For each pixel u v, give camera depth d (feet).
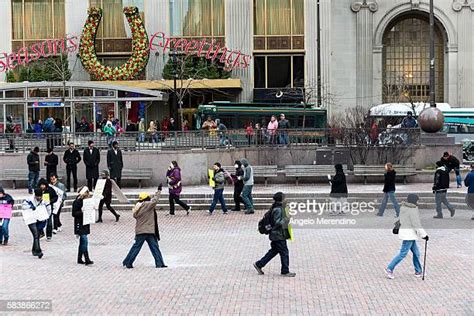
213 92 171.73
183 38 172.86
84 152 97.81
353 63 196.03
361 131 113.39
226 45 173.58
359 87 195.93
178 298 48.60
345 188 87.25
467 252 64.39
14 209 90.68
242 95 172.96
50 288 51.96
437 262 60.18
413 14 198.90
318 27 165.07
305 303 47.26
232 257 63.57
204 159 107.96
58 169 107.04
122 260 62.80
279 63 174.19
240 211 91.71
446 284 52.60
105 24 173.99
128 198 95.30
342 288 51.37
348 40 196.13
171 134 108.17
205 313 44.91
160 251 65.31
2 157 109.09
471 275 55.36
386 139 113.19
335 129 114.83
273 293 49.88
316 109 154.30
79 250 60.90
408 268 57.98
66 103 131.85
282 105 159.63
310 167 108.06
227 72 170.91
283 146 114.62
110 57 174.50
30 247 69.21
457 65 195.52
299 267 58.65
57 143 109.50
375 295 49.44
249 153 114.21
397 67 200.75
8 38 174.50
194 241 72.02
